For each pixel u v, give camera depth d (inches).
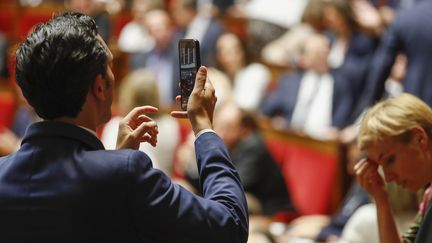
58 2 910.4
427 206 237.0
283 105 666.2
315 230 506.3
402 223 326.3
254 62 730.8
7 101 669.3
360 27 670.5
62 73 203.8
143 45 833.5
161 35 780.6
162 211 200.5
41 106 207.3
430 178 253.1
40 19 907.4
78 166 203.5
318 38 665.6
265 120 594.9
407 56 487.2
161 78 775.7
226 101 614.5
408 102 253.3
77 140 206.7
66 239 200.5
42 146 206.4
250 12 832.9
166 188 203.2
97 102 209.9
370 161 264.7
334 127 644.1
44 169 204.4
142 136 230.1
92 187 201.3
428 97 476.7
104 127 585.6
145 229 201.9
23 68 206.2
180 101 226.5
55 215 201.0
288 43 756.6
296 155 565.0
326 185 548.1
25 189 203.5
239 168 550.3
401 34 488.7
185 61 225.1
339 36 678.5
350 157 536.1
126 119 233.1
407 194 323.9
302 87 661.9
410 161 250.4
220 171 211.8
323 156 552.4
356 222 382.6
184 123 604.7
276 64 735.7
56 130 206.7
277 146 575.2
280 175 555.8
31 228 201.9
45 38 205.6
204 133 217.9
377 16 675.4
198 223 200.8
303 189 557.0
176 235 200.8
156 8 824.3
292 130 576.7
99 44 208.2
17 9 908.0
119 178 201.8
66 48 204.1
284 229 519.2
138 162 203.9
